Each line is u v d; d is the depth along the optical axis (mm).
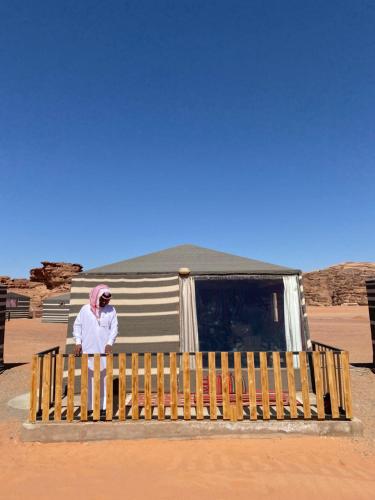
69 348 7852
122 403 5801
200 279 8414
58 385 5867
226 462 4770
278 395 5828
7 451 5230
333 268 97062
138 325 8016
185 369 5820
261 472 4465
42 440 5574
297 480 4238
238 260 9422
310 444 5363
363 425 5723
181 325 8047
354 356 14648
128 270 8641
